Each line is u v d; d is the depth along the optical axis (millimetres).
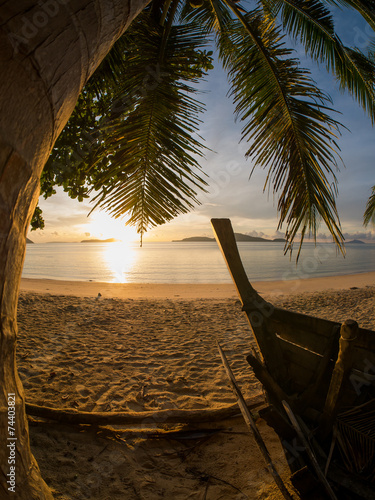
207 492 2127
